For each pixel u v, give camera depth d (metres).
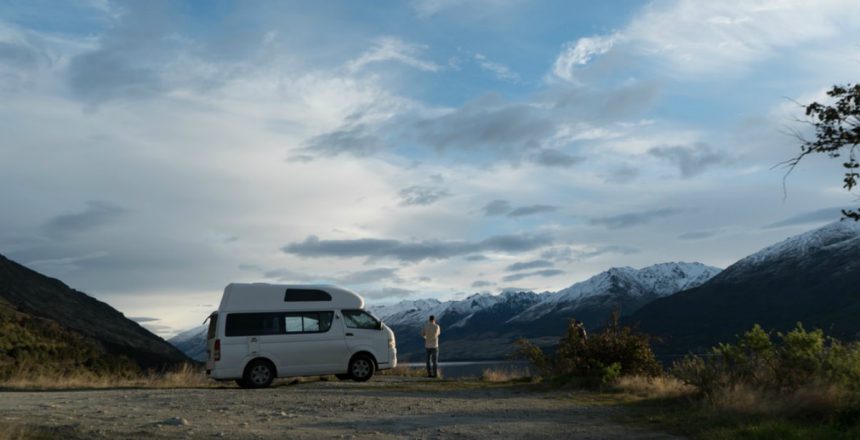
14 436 8.10
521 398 14.85
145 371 29.12
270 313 18.72
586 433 9.73
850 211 10.30
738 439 8.75
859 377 10.95
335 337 19.25
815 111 10.40
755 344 12.82
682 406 12.51
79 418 10.40
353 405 12.89
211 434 9.05
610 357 18.47
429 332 22.55
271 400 13.69
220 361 17.94
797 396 10.77
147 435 8.80
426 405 13.08
